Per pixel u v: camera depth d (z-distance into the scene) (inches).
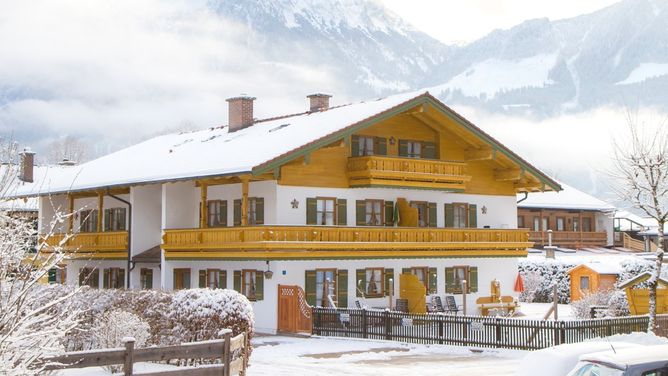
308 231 1446.9
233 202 1577.3
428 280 1647.4
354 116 1546.5
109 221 1860.2
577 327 1088.8
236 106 1866.4
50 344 430.0
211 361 748.6
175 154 1771.7
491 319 1149.1
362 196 1589.6
